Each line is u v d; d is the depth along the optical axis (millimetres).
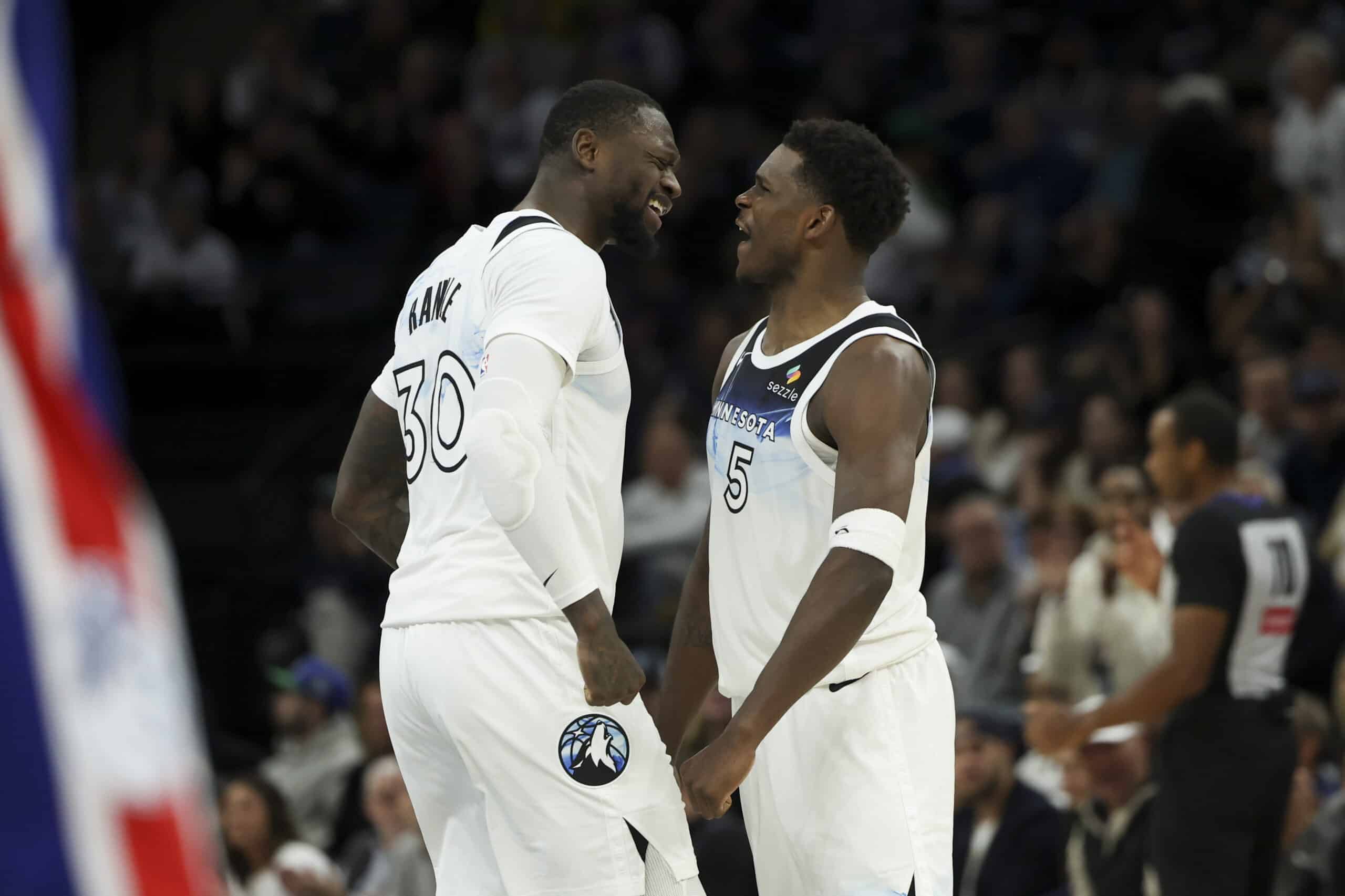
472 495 7121
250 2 31391
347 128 28562
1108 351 19797
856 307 7324
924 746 7266
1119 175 23953
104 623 3648
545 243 6980
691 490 19500
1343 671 12359
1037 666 14031
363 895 14000
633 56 27812
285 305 27531
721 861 11539
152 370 27000
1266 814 10406
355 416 25156
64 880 3551
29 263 3662
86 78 31500
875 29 28219
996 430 19766
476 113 27578
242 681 22578
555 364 6750
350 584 21125
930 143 25031
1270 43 25406
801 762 7211
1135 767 11633
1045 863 12008
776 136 27391
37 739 3578
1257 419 18016
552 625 7066
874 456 6848
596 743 7066
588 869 7016
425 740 7211
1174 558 10602
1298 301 20109
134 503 3781
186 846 3629
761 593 7312
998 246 23547
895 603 7312
